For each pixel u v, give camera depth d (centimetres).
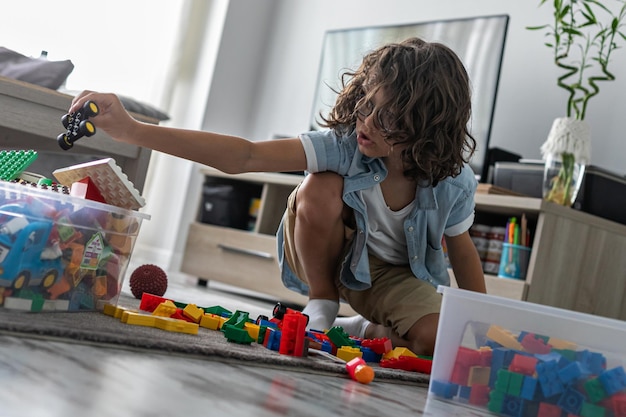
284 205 346
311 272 176
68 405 71
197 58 428
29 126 193
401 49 155
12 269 108
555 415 106
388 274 177
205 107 418
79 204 117
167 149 142
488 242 268
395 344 170
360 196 166
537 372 108
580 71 286
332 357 132
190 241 366
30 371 81
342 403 98
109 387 81
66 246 116
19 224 109
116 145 206
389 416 95
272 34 437
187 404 80
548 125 305
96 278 124
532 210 245
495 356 112
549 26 286
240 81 432
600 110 291
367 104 151
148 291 179
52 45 390
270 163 157
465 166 173
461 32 308
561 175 256
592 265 260
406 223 167
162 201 427
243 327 135
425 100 151
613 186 267
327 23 409
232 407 82
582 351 106
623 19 289
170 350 107
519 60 319
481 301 115
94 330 105
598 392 104
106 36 405
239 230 349
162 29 421
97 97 129
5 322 97
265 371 111
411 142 153
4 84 188
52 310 115
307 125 406
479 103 293
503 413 110
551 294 248
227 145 148
